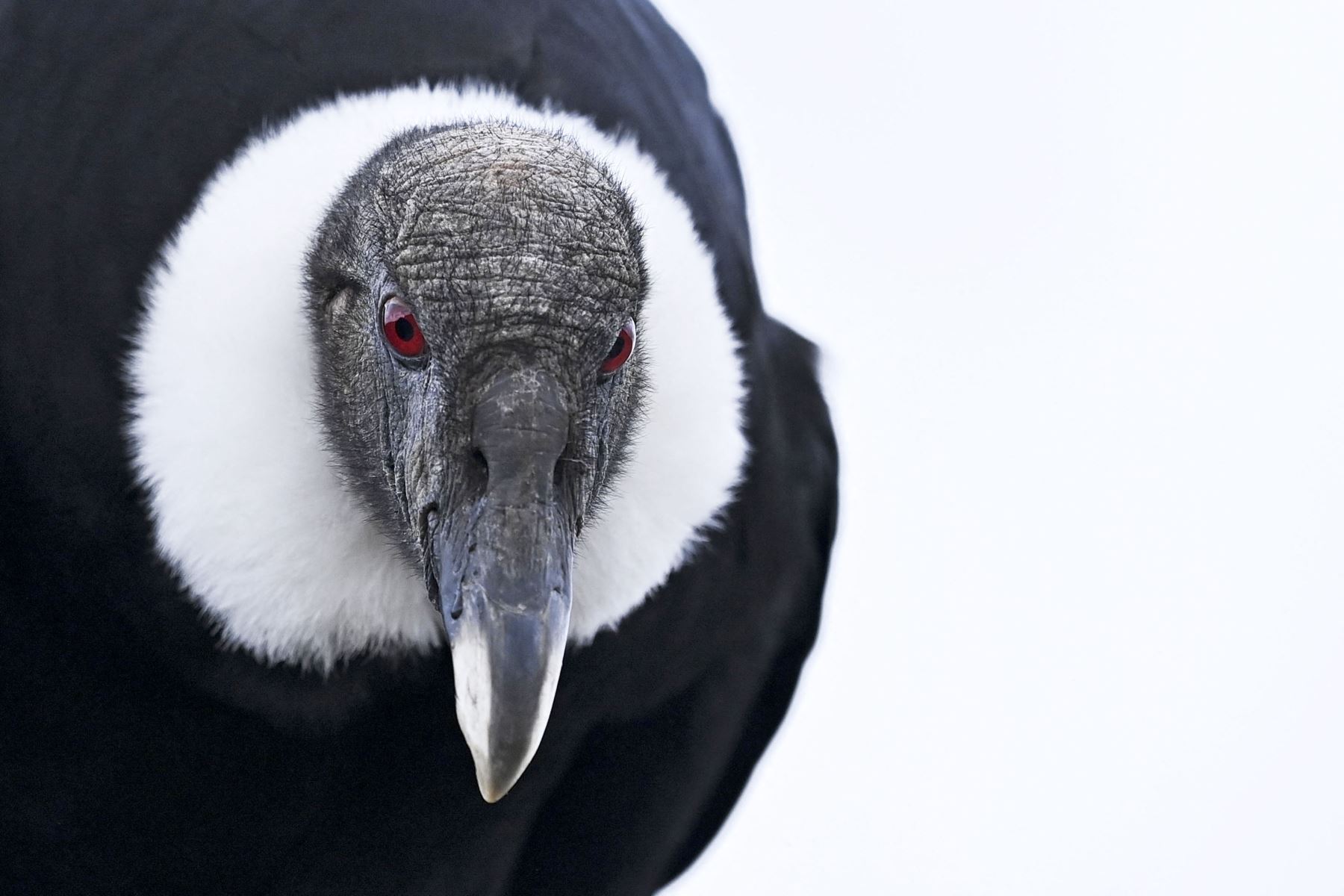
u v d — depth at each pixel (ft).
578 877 39.17
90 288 32.60
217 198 32.27
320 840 35.94
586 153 29.27
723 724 38.45
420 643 33.60
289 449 31.37
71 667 33.58
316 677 33.09
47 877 35.68
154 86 33.63
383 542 32.12
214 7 34.30
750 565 36.81
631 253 28.22
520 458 26.89
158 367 31.78
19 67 34.42
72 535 32.71
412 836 36.37
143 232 32.73
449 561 27.43
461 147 28.58
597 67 35.27
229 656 32.68
